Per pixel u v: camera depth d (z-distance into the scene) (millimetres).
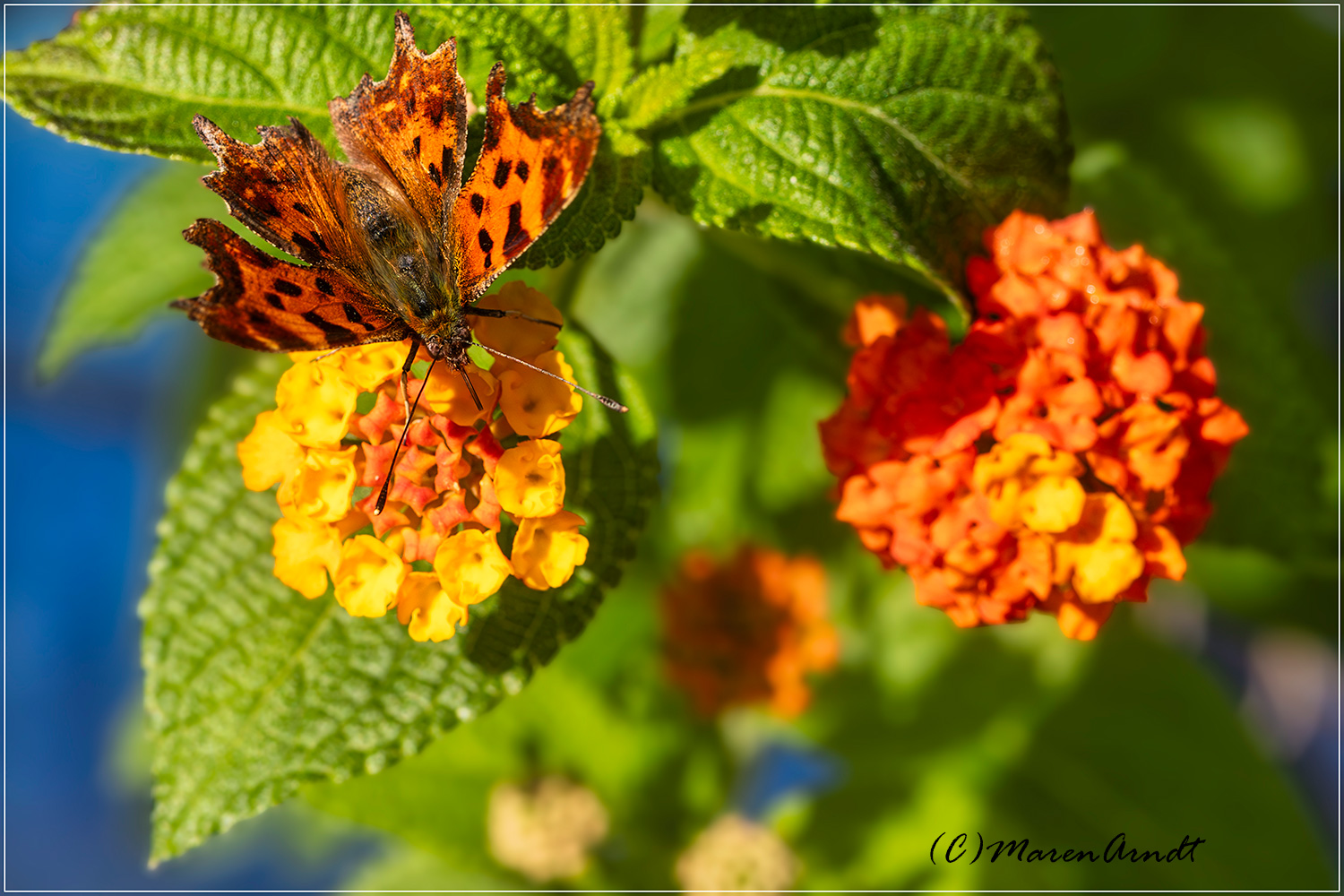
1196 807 466
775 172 411
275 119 406
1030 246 411
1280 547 432
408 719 406
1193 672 473
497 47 409
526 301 405
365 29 407
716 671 463
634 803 467
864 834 466
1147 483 403
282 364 416
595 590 410
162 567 410
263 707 407
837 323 437
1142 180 438
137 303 446
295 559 400
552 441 401
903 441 406
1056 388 402
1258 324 433
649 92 409
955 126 413
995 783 468
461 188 399
